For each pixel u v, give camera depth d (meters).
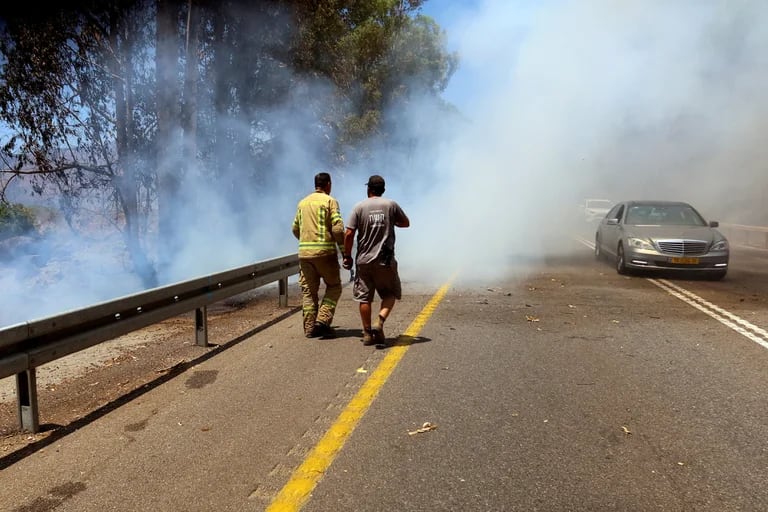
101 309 4.89
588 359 6.03
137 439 4.14
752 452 3.87
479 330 7.32
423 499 3.28
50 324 4.38
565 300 9.41
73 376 5.76
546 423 4.34
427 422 4.36
